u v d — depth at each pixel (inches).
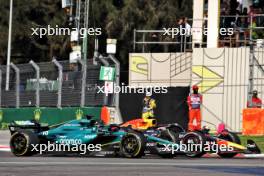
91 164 1786.4
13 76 3777.1
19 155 2123.5
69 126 2144.4
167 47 5364.2
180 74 3585.1
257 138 2906.0
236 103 3344.0
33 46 6766.7
